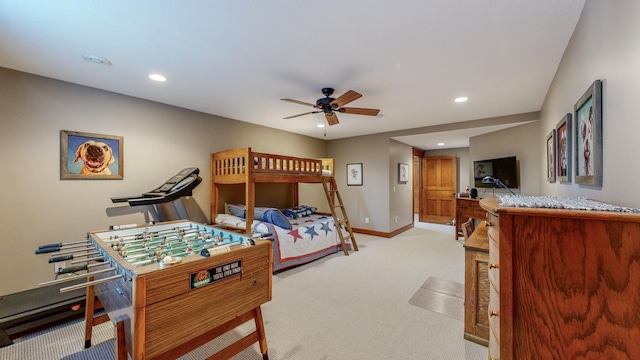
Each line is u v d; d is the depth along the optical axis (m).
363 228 5.92
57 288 2.48
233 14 1.66
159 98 3.36
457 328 2.17
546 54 2.17
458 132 4.90
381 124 4.84
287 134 5.52
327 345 1.97
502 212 0.92
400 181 6.07
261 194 5.09
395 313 2.42
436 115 4.16
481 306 1.96
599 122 1.32
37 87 2.63
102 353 1.86
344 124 4.86
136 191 3.31
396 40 1.97
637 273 0.78
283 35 1.91
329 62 2.33
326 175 4.68
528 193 4.11
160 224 2.57
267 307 2.54
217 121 4.21
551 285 0.88
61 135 2.76
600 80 1.32
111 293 1.62
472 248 1.98
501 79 2.70
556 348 0.89
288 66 2.42
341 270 3.55
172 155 3.66
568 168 1.99
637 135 0.97
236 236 2.00
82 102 2.90
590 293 0.84
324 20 1.73
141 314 1.15
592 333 0.84
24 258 2.55
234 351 1.63
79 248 2.52
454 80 2.73
